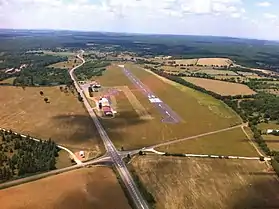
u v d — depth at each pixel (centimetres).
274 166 14262
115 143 16562
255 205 11475
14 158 14038
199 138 17688
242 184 12875
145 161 14575
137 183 12462
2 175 12619
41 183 12262
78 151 15462
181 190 12250
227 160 15038
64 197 11375
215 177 13362
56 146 15750
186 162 14650
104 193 11731
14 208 10675
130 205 11075
